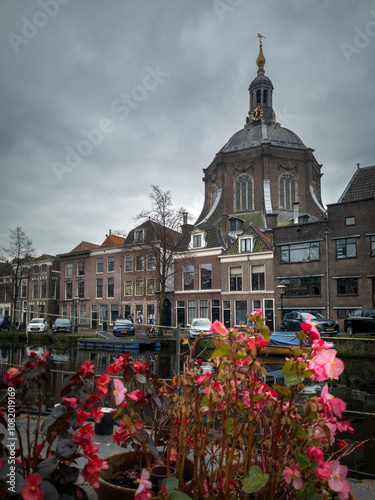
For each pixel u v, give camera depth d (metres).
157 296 35.75
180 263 33.56
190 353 2.18
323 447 2.09
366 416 7.07
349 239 25.75
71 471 1.81
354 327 20.14
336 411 1.79
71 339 26.95
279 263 28.50
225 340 1.97
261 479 1.65
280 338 16.03
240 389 2.15
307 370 1.79
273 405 2.00
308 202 44.31
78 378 1.97
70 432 1.95
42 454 3.21
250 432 1.87
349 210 25.83
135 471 2.27
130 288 37.81
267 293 28.92
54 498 1.63
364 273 24.89
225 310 31.02
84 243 44.72
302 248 27.66
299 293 27.42
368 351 17.08
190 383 1.96
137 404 2.05
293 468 1.73
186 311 33.22
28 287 46.56
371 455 4.77
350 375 12.64
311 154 45.22
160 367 14.63
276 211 42.75
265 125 48.84
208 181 48.62
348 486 1.68
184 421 1.94
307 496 1.74
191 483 1.95
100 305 39.81
